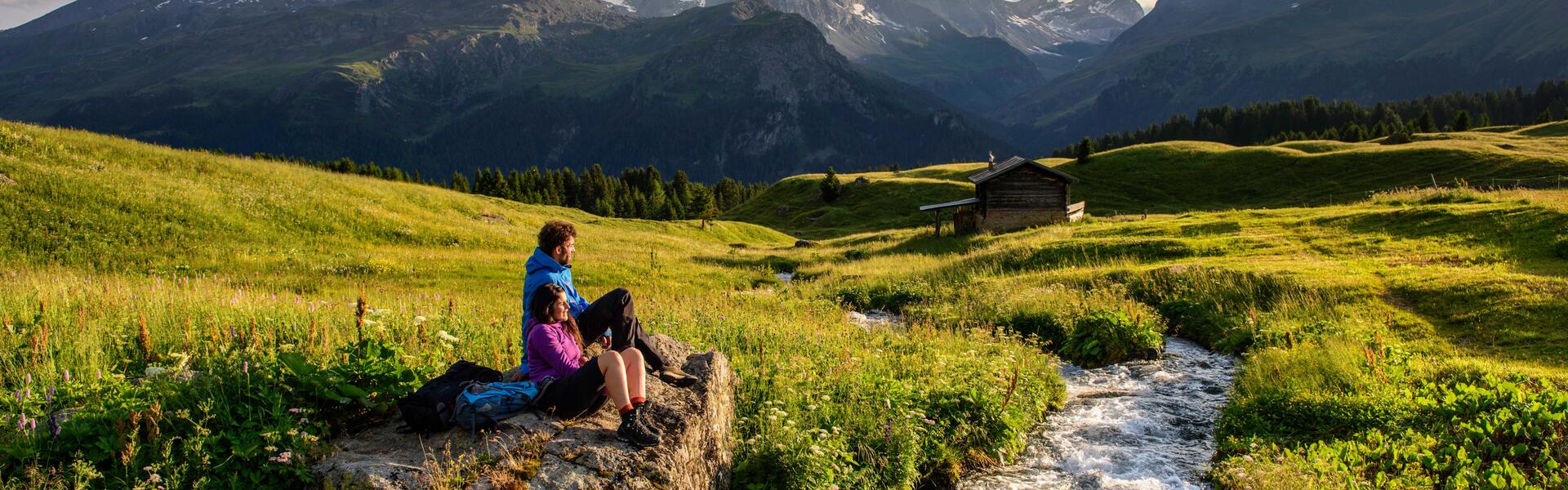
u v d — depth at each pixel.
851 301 23.08
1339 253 22.44
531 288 5.88
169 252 24.89
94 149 32.94
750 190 195.50
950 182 92.62
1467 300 15.34
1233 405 9.89
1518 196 26.72
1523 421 7.55
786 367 9.31
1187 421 10.20
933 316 18.67
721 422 6.45
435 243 33.44
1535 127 95.00
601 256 33.00
